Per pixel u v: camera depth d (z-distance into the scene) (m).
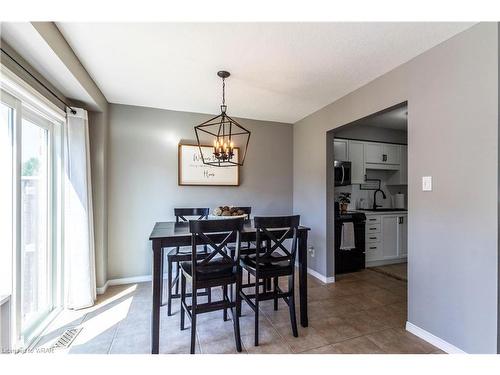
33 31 1.35
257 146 3.71
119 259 3.01
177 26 1.59
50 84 2.03
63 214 2.31
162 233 1.91
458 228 1.65
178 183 3.26
